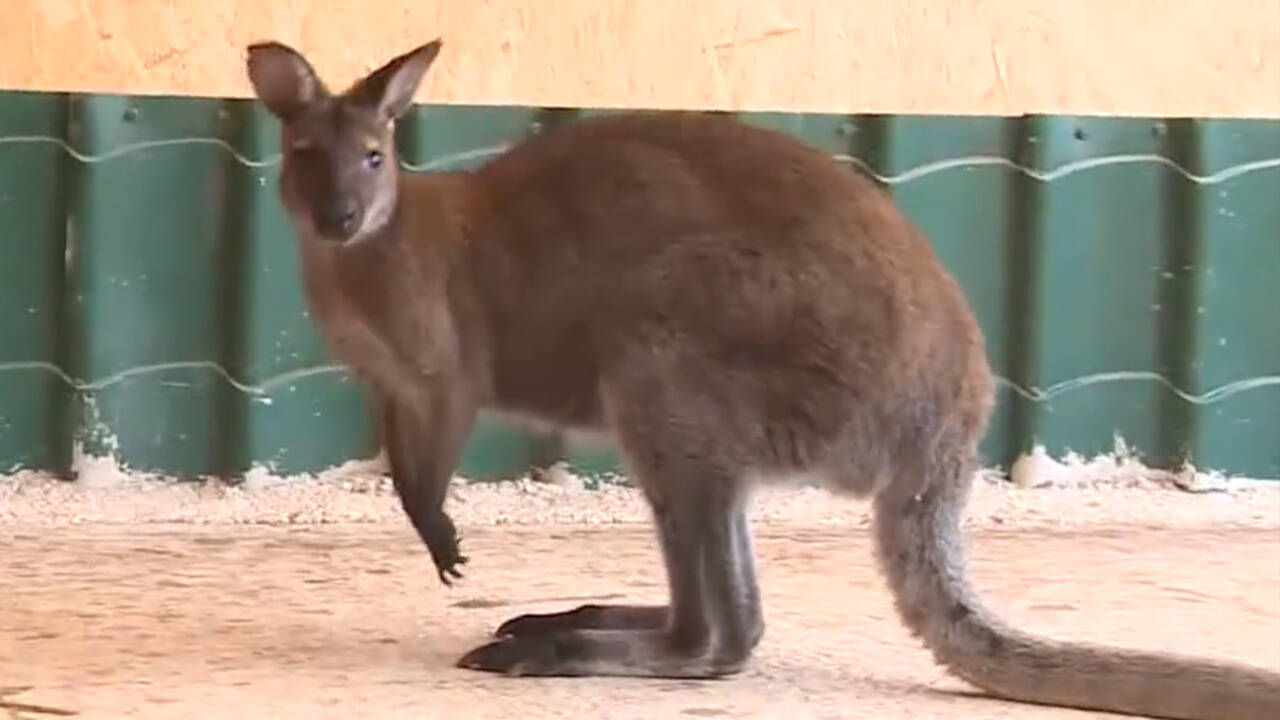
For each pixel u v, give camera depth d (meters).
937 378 6.63
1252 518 10.96
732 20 11.30
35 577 8.42
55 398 10.56
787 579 8.80
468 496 10.69
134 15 10.74
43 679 6.45
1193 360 11.45
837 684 6.68
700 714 6.16
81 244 10.45
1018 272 11.32
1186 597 8.51
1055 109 11.59
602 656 6.65
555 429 7.18
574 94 11.18
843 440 6.57
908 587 6.67
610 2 11.17
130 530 9.88
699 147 6.86
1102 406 11.45
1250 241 11.49
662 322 6.57
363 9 10.95
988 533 10.24
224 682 6.46
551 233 6.89
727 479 6.57
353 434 10.81
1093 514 10.91
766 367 6.52
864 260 6.61
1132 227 11.41
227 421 10.67
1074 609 8.18
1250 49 11.65
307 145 7.04
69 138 10.45
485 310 7.02
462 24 11.04
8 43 10.63
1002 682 6.52
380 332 7.01
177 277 10.60
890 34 11.45
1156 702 6.29
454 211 7.09
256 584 8.41
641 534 10.05
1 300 10.45
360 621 7.63
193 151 10.58
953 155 11.24
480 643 7.21
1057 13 11.58
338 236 6.83
